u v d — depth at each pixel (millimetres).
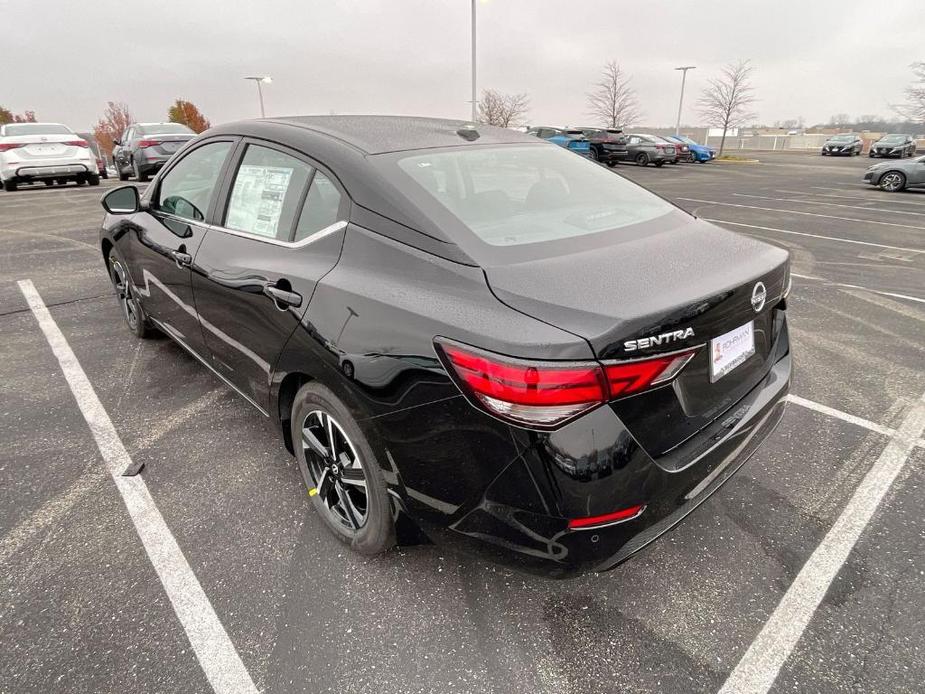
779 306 2268
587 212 2244
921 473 2715
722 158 36250
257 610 1967
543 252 1832
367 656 1811
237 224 2561
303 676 1744
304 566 2158
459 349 1565
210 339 2811
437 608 1981
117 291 4344
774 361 2254
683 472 1678
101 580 2086
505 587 2066
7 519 2393
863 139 47719
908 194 15008
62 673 1738
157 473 2707
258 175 2479
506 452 1554
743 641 1866
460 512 1719
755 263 1952
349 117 2678
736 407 1968
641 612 1974
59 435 3012
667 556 2223
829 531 2350
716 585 2084
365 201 1997
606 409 1513
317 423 2238
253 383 2510
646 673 1763
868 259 7215
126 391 3477
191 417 3191
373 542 2084
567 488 1521
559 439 1499
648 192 2660
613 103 46844
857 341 4340
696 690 1711
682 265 1829
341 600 2010
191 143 3092
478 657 1810
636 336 1484
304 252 2139
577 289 1610
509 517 1626
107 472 2711
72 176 14156
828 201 13398
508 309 1564
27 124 14320
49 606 1972
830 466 2775
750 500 2539
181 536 2309
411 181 2025
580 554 1612
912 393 3506
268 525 2373
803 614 1963
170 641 1853
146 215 3363
